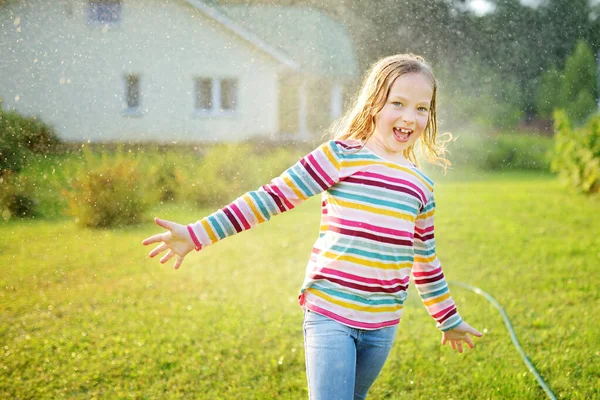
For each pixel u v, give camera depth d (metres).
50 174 3.90
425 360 2.73
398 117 1.73
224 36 7.71
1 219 3.92
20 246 4.06
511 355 2.79
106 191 4.57
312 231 5.52
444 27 6.03
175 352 2.82
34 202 3.96
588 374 2.60
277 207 1.67
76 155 4.09
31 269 3.95
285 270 4.23
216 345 2.90
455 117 9.70
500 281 3.89
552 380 2.55
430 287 1.89
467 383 2.52
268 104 9.02
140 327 3.13
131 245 4.57
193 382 2.54
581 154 7.39
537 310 3.38
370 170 1.70
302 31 8.17
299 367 2.69
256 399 2.40
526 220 5.85
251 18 7.96
